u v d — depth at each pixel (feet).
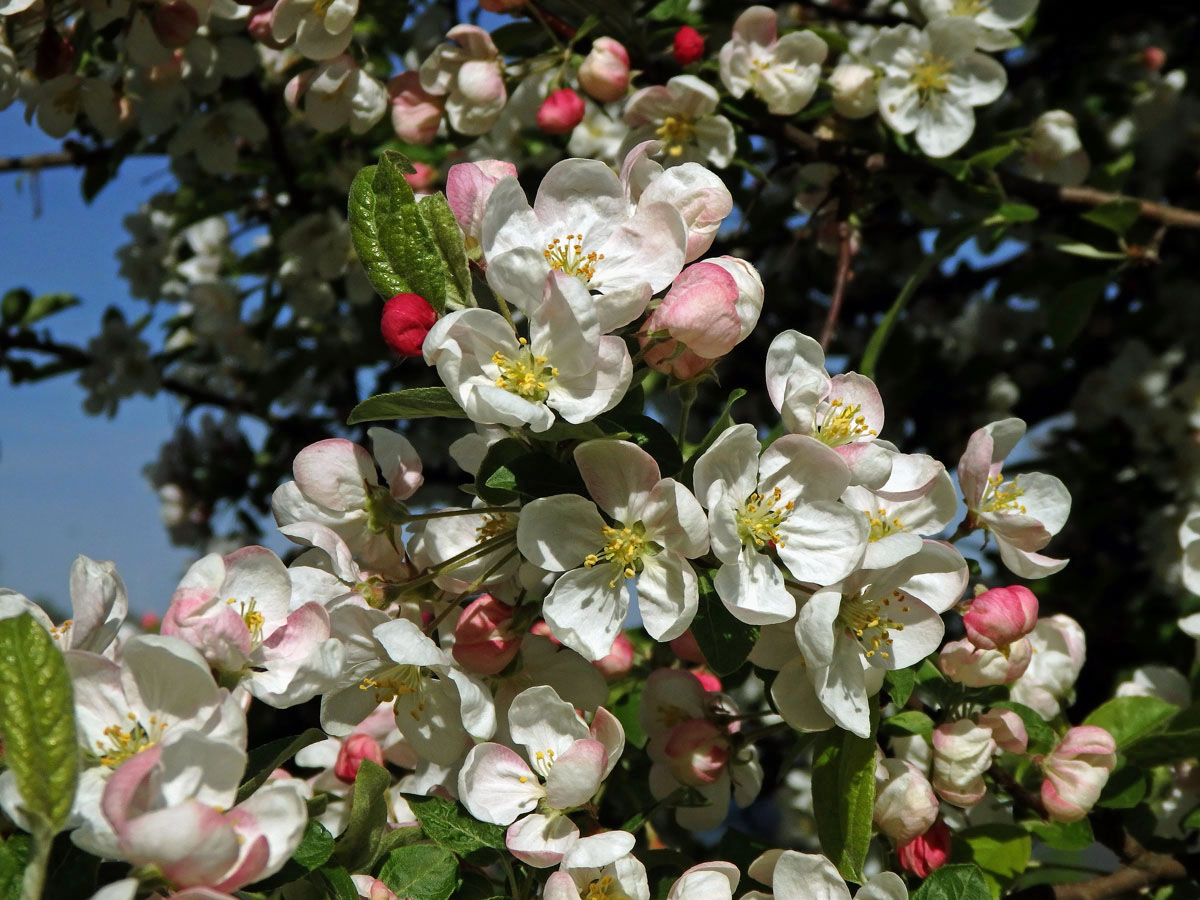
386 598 0.72
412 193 0.68
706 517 0.62
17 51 1.27
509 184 0.66
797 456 0.65
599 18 1.16
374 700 0.73
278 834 0.49
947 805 0.88
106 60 1.42
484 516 0.79
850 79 1.20
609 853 0.61
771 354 0.67
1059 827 0.82
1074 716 1.47
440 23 1.61
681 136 1.18
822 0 1.66
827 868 0.62
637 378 0.71
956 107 1.22
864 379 0.70
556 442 0.69
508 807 0.64
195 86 1.43
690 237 0.69
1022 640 0.76
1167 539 1.58
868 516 0.65
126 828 0.44
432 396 0.64
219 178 1.74
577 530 0.65
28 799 0.47
